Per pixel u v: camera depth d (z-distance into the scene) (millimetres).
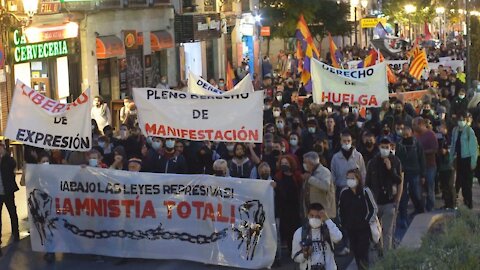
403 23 76375
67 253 14859
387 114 19344
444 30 75812
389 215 13664
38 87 25812
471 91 26938
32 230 14641
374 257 12883
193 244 13938
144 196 14070
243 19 45219
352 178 12266
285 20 49125
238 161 14641
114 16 30641
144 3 33156
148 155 15320
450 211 17109
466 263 9805
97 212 14312
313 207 11219
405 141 16438
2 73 23297
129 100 23328
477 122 19219
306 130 17453
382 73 20000
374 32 64875
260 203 13508
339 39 61000
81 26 28203
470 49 32594
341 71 20109
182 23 36844
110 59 30734
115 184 14180
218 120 14375
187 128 14492
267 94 27766
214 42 41875
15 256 14719
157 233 14070
